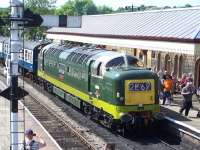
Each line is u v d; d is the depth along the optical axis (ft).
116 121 73.15
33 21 41.45
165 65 125.18
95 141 69.00
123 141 70.54
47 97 113.19
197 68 110.52
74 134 72.69
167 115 80.23
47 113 90.07
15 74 41.75
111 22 148.05
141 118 73.10
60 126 78.69
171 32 95.91
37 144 43.34
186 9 109.91
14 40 41.52
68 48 106.22
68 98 98.99
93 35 140.77
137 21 127.54
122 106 71.51
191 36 85.40
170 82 91.04
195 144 66.18
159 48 97.40
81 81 87.45
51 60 114.42
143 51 136.05
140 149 66.18
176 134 71.92
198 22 92.58
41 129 71.15
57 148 59.88
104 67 76.13
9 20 41.11
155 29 106.01
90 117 85.35
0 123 73.20
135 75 72.13
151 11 130.62
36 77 136.87
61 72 103.91
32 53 137.69
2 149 56.34
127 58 76.95
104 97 75.41
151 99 73.15
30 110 92.58
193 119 77.56
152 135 75.15
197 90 98.94
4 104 93.04
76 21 42.91
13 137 42.60
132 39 111.55
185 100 79.30
